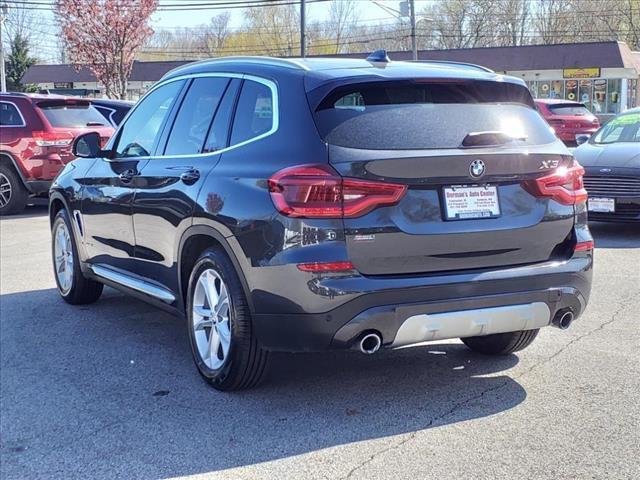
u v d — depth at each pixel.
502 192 4.20
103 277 6.11
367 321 3.88
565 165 4.42
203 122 4.92
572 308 4.42
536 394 4.47
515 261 4.27
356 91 4.20
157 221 5.06
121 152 5.85
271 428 4.08
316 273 3.84
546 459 3.64
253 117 4.49
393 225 3.92
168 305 5.15
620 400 4.34
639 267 7.86
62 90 46.53
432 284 3.97
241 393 4.58
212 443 3.93
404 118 4.14
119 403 4.52
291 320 3.93
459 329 4.08
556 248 4.42
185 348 5.55
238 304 4.24
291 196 3.89
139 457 3.82
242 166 4.29
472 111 4.34
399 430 4.01
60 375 5.02
